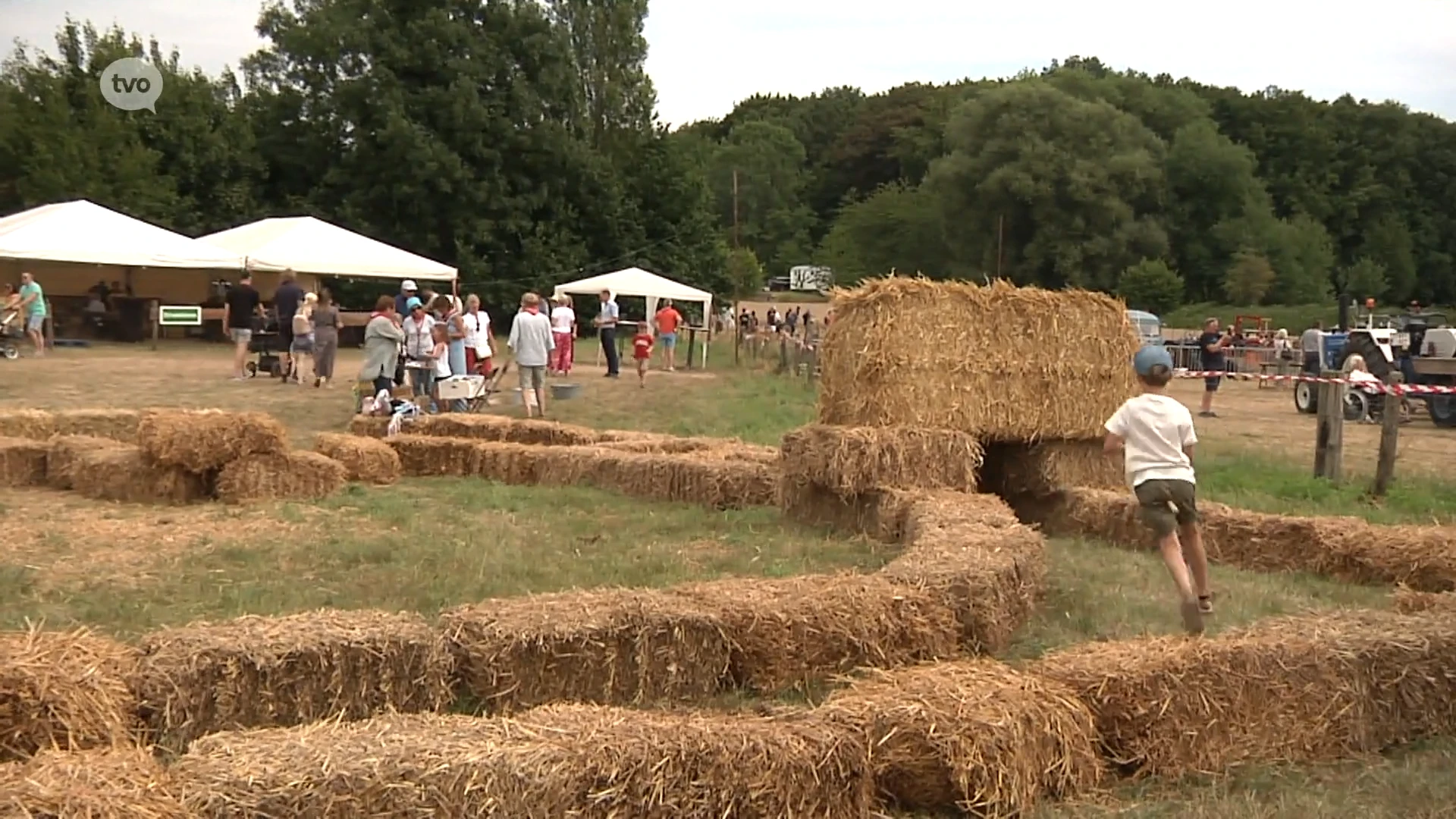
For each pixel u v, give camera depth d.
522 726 3.92
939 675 4.55
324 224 29.59
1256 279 63.03
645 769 3.80
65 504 9.92
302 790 3.49
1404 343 24.14
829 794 4.06
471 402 16.72
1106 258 60.53
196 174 44.38
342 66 44.50
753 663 5.38
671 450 12.48
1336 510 10.84
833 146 99.81
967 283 9.73
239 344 20.36
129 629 6.11
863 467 9.02
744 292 58.66
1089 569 8.05
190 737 4.47
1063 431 9.91
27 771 3.42
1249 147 82.75
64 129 40.62
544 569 7.61
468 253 43.19
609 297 24.59
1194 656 4.77
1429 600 6.40
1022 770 4.25
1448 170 82.94
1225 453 14.99
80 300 30.59
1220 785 4.57
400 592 6.96
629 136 51.06
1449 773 4.68
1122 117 63.00
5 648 4.32
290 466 10.41
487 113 43.59
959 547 6.59
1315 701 4.91
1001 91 62.78
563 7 51.59
